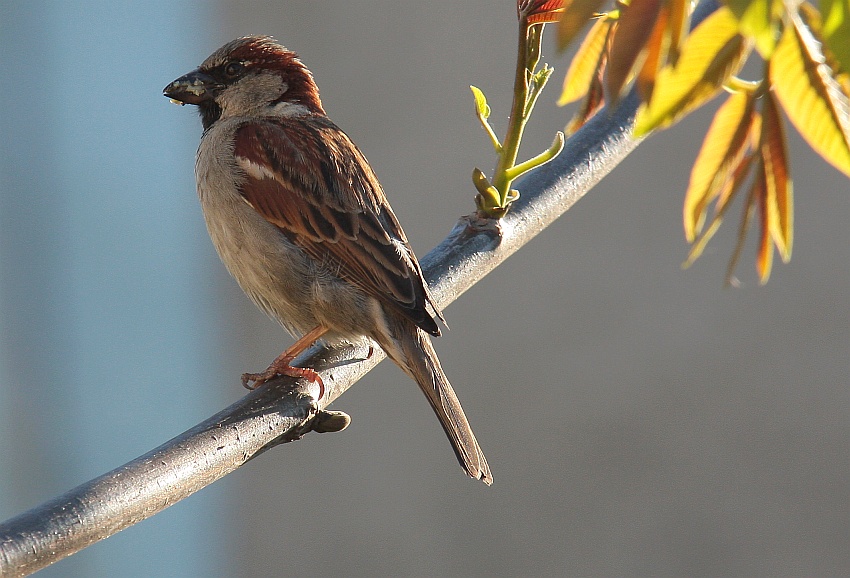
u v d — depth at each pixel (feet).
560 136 15.48
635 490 38.34
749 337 38.58
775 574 37.65
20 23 41.65
